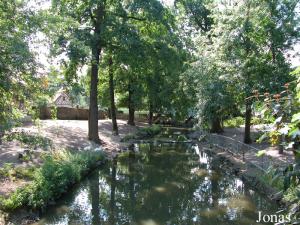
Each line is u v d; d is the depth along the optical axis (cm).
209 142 2609
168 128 4228
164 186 1542
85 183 1548
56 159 1484
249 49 1797
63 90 1697
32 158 1473
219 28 1870
